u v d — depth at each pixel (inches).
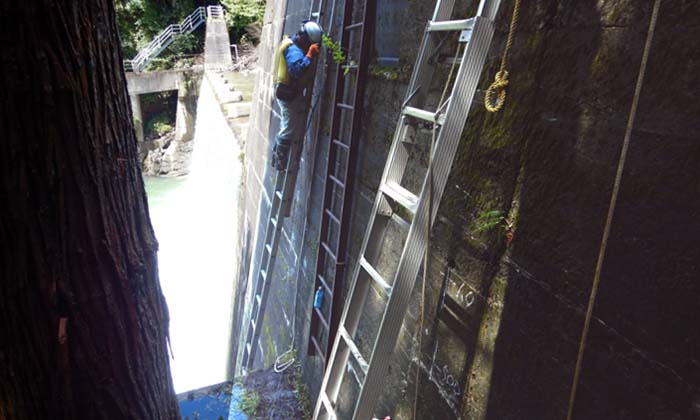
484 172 81.7
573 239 62.6
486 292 80.9
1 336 48.0
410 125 84.4
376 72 128.7
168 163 833.5
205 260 539.2
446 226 93.2
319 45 170.4
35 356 49.3
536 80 69.6
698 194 46.9
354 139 143.3
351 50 151.9
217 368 412.8
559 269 64.9
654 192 51.4
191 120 821.2
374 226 89.6
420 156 103.9
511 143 74.9
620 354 55.7
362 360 86.7
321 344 175.3
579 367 53.6
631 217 54.2
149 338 58.1
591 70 59.9
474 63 66.6
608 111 57.5
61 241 46.3
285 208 210.4
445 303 93.5
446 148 69.1
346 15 152.1
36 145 42.7
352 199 148.9
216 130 527.5
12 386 50.7
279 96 180.9
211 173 561.6
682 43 48.3
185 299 544.7
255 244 307.7
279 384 196.4
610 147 57.2
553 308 66.0
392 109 120.5
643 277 52.7
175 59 908.0
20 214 43.8
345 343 97.5
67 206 45.8
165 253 636.7
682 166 48.4
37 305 47.3
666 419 50.4
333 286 157.5
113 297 51.5
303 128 193.5
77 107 44.1
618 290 55.9
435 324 97.1
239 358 315.6
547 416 67.2
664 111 50.3
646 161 52.4
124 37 910.4
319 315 175.3
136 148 55.3
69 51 42.5
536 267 69.3
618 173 48.7
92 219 47.8
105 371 53.0
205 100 670.5
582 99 61.3
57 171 44.3
